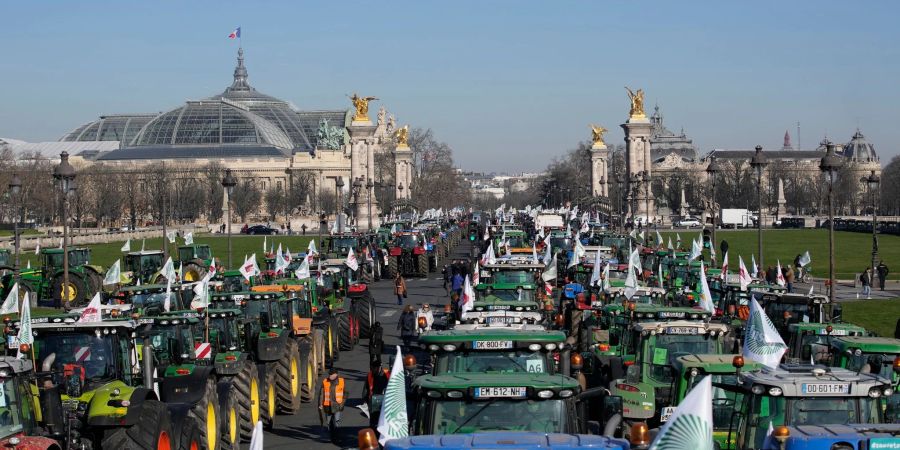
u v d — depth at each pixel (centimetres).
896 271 9819
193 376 2514
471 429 1633
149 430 2097
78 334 2256
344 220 12050
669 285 6019
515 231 9206
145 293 3891
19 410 1847
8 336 2289
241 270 5084
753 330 2128
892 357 2566
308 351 3706
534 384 1647
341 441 3089
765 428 1784
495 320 2864
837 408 1772
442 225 14462
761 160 6844
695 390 1188
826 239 15538
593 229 10719
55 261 7362
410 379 2148
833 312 4656
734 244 14162
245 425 2900
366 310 5409
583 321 3931
